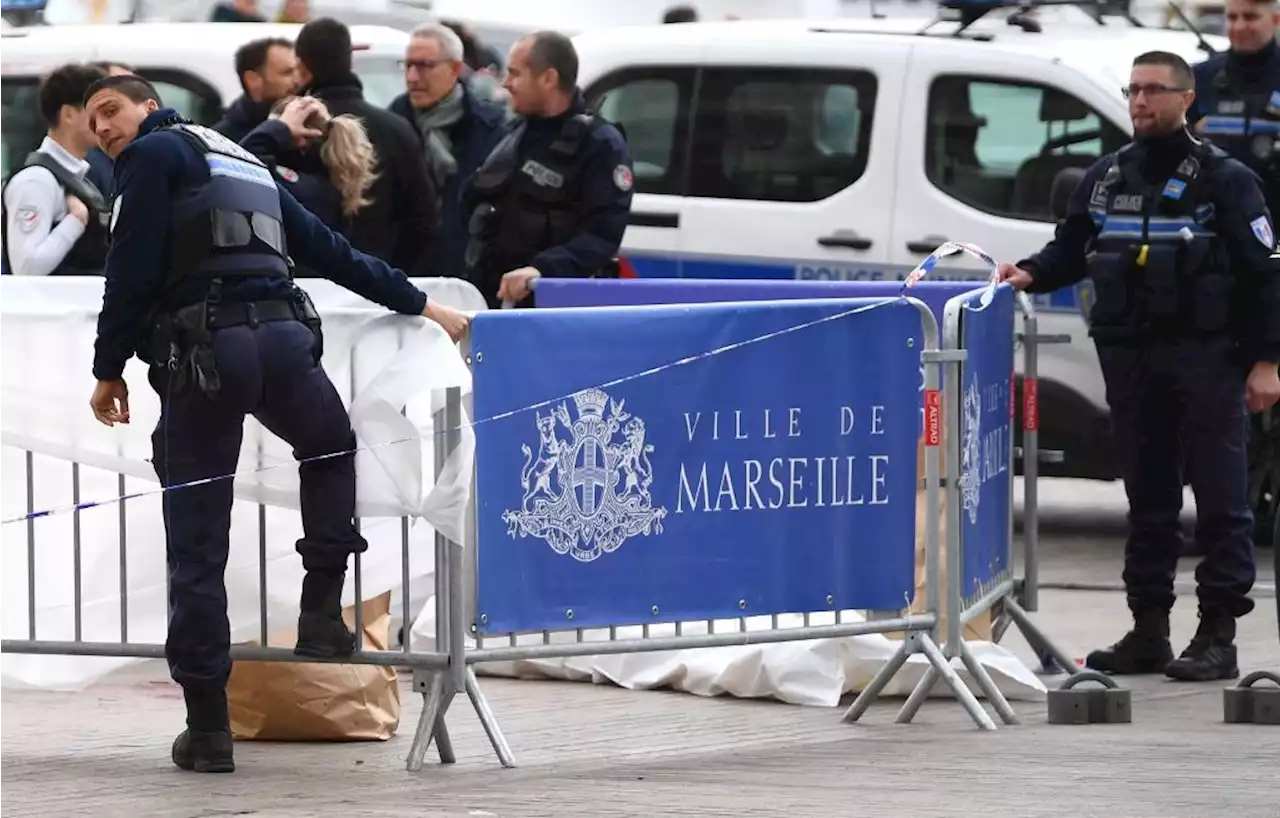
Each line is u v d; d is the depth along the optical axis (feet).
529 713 65.26
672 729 62.49
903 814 49.96
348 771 56.65
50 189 79.10
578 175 80.53
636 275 103.50
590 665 70.18
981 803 51.19
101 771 56.65
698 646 59.77
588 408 58.29
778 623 64.95
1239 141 86.02
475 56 113.80
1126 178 70.74
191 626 55.72
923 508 64.59
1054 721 63.05
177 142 54.44
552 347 57.77
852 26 102.83
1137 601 72.43
